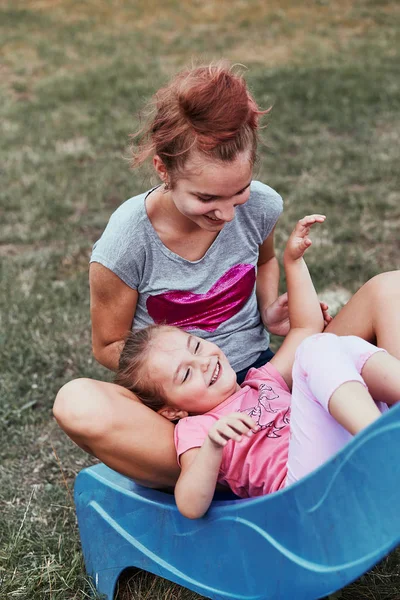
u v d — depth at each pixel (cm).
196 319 217
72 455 277
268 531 166
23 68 831
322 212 455
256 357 226
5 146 598
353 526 147
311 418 172
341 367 167
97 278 210
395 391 175
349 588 205
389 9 1033
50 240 448
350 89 678
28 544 229
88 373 322
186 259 210
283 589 167
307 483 153
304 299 220
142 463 192
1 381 314
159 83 725
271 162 534
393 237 424
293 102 657
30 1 1177
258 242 222
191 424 194
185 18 1051
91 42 934
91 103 696
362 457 142
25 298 374
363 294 207
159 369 200
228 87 178
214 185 179
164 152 183
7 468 270
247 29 973
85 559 219
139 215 206
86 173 537
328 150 550
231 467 190
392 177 500
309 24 979
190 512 178
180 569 193
